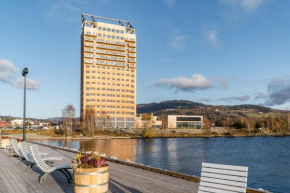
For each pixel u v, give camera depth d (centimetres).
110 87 12425
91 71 12119
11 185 778
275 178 2202
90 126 9500
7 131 8794
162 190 716
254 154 4250
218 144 6531
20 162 1262
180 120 14350
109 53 12500
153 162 3272
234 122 14038
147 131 9738
